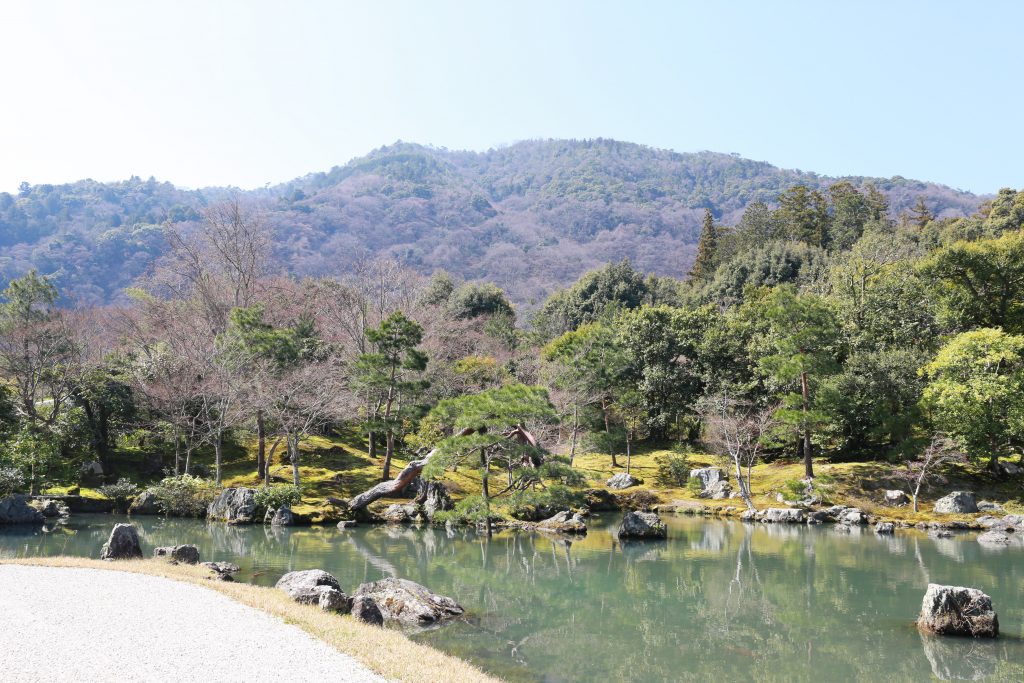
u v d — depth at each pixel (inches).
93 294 5570.9
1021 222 3299.7
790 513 1723.7
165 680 429.7
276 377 1876.2
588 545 1384.1
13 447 1603.1
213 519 1566.2
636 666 660.1
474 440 1315.2
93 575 767.7
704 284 4330.7
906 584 1031.6
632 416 2573.8
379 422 1860.2
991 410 1758.1
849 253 3526.1
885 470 1921.8
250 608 637.3
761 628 802.8
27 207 7126.0
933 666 668.1
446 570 1098.1
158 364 2102.6
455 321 2955.2
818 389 2025.1
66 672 435.2
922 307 2249.0
